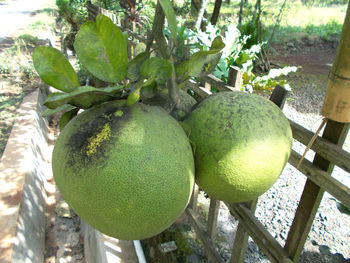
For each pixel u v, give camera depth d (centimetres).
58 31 939
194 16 756
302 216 135
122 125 76
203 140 88
